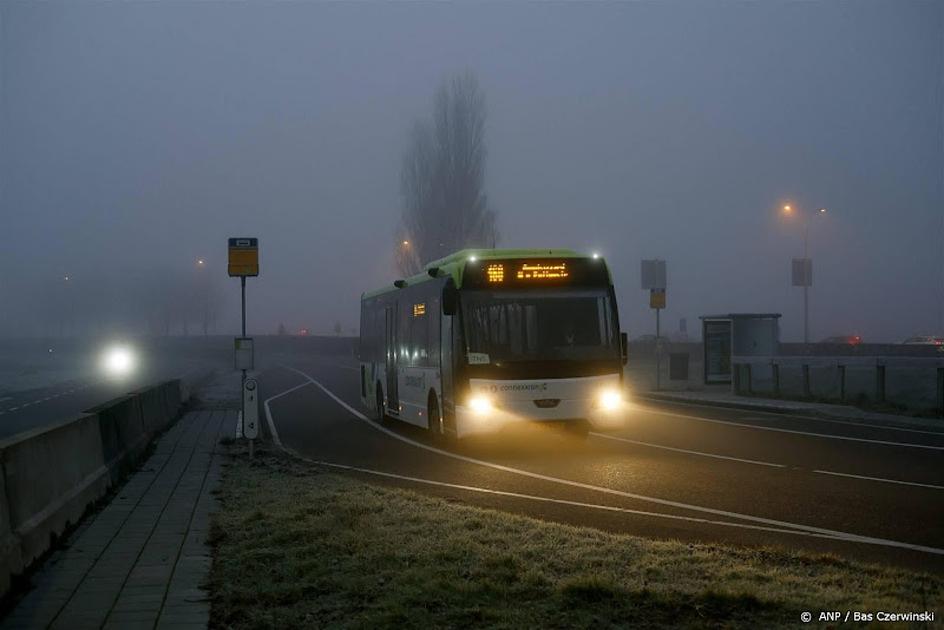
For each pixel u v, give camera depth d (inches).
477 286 717.3
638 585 300.2
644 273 1433.3
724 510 462.0
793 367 1223.5
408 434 886.4
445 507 448.1
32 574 333.1
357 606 289.1
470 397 706.2
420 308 849.5
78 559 356.2
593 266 735.7
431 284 807.1
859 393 1104.2
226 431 884.0
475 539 373.1
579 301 725.9
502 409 703.1
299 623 273.7
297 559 346.6
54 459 406.9
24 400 1457.9
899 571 321.1
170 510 462.6
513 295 718.5
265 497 489.7
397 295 958.4
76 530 412.5
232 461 665.6
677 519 437.7
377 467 640.4
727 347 1465.3
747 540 387.5
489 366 706.2
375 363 1075.9
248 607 291.3
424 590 297.1
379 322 1056.2
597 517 442.9
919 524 425.1
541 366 710.5
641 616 272.5
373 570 328.2
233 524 418.9
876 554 364.5
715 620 268.5
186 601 298.0
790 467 617.0
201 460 670.5
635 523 427.8
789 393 1222.9
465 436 708.7
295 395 1493.6
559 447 744.3
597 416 716.0
